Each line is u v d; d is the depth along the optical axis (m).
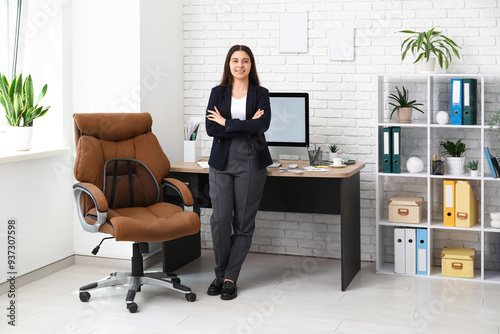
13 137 4.09
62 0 4.30
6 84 4.14
